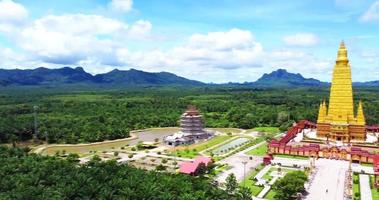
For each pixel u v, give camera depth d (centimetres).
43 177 15125
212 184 16662
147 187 13638
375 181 17550
